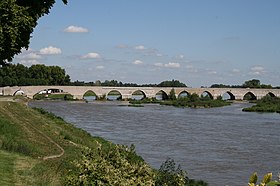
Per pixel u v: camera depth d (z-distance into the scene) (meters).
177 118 84.88
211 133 60.53
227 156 42.03
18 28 22.02
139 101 145.38
